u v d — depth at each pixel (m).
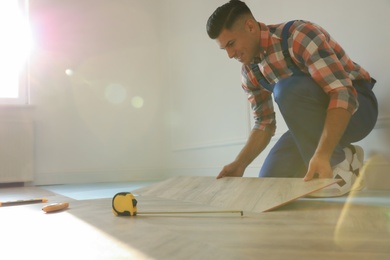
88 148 3.98
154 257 0.58
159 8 4.42
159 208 1.17
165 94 4.26
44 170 3.79
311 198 1.34
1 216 1.13
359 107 1.43
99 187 2.99
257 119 1.67
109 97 4.12
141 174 4.15
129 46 4.27
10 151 3.62
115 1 4.26
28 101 3.86
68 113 3.95
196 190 1.46
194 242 0.68
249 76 1.59
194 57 3.62
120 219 0.98
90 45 4.11
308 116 1.36
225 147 3.11
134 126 4.18
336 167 1.34
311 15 2.21
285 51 1.35
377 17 1.81
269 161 1.60
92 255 0.61
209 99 3.35
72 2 4.09
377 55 1.81
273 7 2.52
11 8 3.91
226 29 1.32
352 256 0.57
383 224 0.83
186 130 3.77
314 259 0.55
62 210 1.23
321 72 1.23
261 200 1.11
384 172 1.76
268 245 0.65
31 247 0.69
